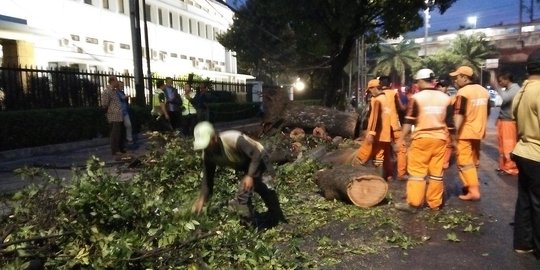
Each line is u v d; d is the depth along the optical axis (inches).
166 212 165.3
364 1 800.3
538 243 165.3
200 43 1563.7
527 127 164.1
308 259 168.2
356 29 848.9
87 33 961.5
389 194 259.3
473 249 177.9
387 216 224.5
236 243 161.2
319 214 229.3
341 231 203.2
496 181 312.8
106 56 1018.7
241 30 1332.4
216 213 196.2
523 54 2847.0
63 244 143.9
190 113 539.5
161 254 147.5
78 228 146.6
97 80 583.2
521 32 2824.8
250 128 738.2
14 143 429.7
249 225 184.7
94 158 186.9
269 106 552.7
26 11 802.8
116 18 1075.3
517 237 172.2
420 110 227.1
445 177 330.0
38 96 498.9
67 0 900.0
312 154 385.1
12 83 468.4
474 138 250.5
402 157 309.4
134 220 158.6
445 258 168.6
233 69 1911.9
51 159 405.4
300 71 1391.5
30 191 161.9
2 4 756.0
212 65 1674.5
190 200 201.9
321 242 185.8
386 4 823.7
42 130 462.6
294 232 197.8
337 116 531.5
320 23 842.8
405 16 839.7
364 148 311.6
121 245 137.2
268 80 1758.1
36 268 136.7
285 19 860.0
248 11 1253.7
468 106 251.0
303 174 310.2
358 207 240.5
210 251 157.5
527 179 165.0
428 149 225.1
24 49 654.5
